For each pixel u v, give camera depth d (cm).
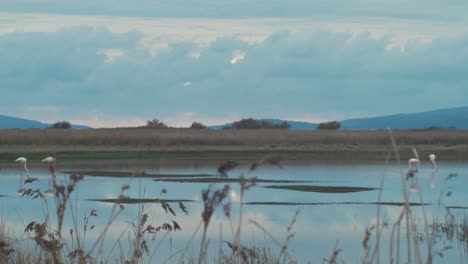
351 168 6925
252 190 4594
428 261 673
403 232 2650
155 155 8788
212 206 559
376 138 10775
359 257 2147
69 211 3262
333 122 15850
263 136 10800
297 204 3794
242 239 2497
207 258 1944
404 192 672
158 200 808
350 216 3262
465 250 2211
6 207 3400
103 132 10519
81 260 931
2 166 6938
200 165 7306
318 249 2303
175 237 2495
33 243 1393
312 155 9112
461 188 4616
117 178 5525
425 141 11031
